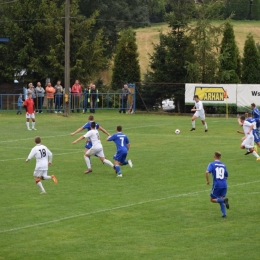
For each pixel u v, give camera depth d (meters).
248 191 38.53
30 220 32.06
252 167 46.50
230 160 49.44
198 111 67.88
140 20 153.75
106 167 46.97
